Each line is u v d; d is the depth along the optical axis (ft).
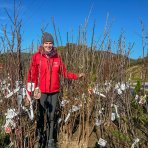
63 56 9.23
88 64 8.89
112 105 9.28
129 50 9.12
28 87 7.30
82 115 8.73
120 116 9.37
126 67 9.14
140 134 8.91
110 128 9.06
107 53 9.00
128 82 9.30
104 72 9.10
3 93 8.83
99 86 8.83
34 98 7.54
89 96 8.84
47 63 8.20
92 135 8.84
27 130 7.34
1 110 8.80
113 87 9.18
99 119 8.94
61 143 8.57
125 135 8.64
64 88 8.92
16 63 6.73
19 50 6.68
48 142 8.23
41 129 8.36
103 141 7.68
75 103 8.87
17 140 6.95
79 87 8.89
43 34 8.21
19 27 6.51
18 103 6.77
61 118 8.86
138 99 10.69
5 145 7.85
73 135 8.93
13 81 6.81
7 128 6.95
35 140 8.32
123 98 8.86
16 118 6.90
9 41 6.59
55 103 8.37
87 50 8.86
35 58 8.20
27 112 7.06
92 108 8.93
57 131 8.79
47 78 8.23
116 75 9.13
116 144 8.28
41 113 8.32
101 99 9.42
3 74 8.87
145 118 9.87
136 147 8.11
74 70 9.05
